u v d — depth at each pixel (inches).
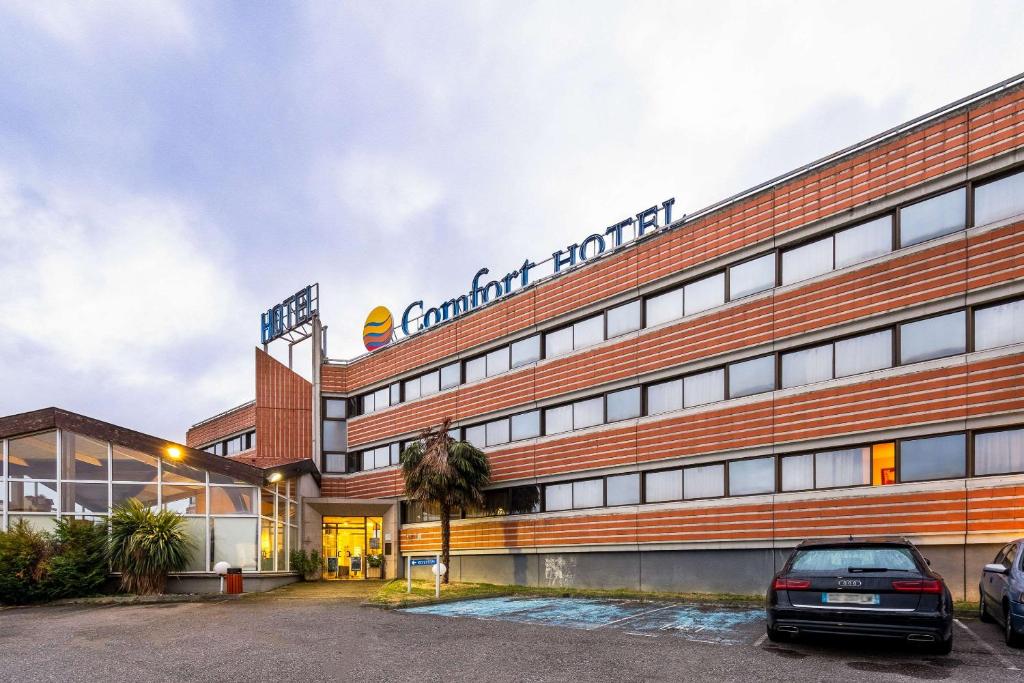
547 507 995.9
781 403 740.7
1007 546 474.0
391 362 1312.7
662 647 423.8
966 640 418.9
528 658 397.7
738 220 803.4
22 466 900.6
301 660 406.6
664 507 836.6
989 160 613.3
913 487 631.8
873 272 682.2
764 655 386.6
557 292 1012.5
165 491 934.4
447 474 961.5
